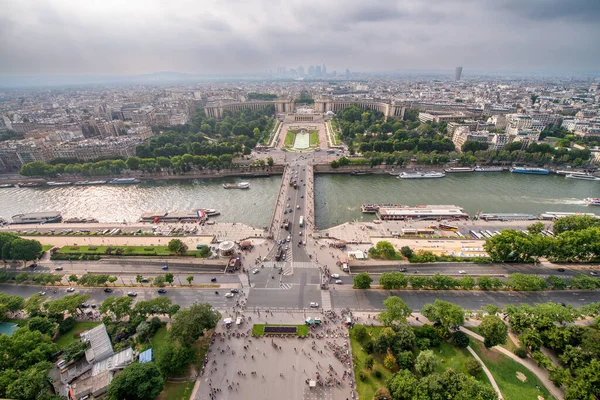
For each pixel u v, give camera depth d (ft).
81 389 591.37
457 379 548.72
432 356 597.93
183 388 602.85
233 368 637.71
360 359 650.84
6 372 584.81
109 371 620.08
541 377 609.83
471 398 516.32
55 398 550.36
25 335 655.76
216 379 617.62
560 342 636.89
